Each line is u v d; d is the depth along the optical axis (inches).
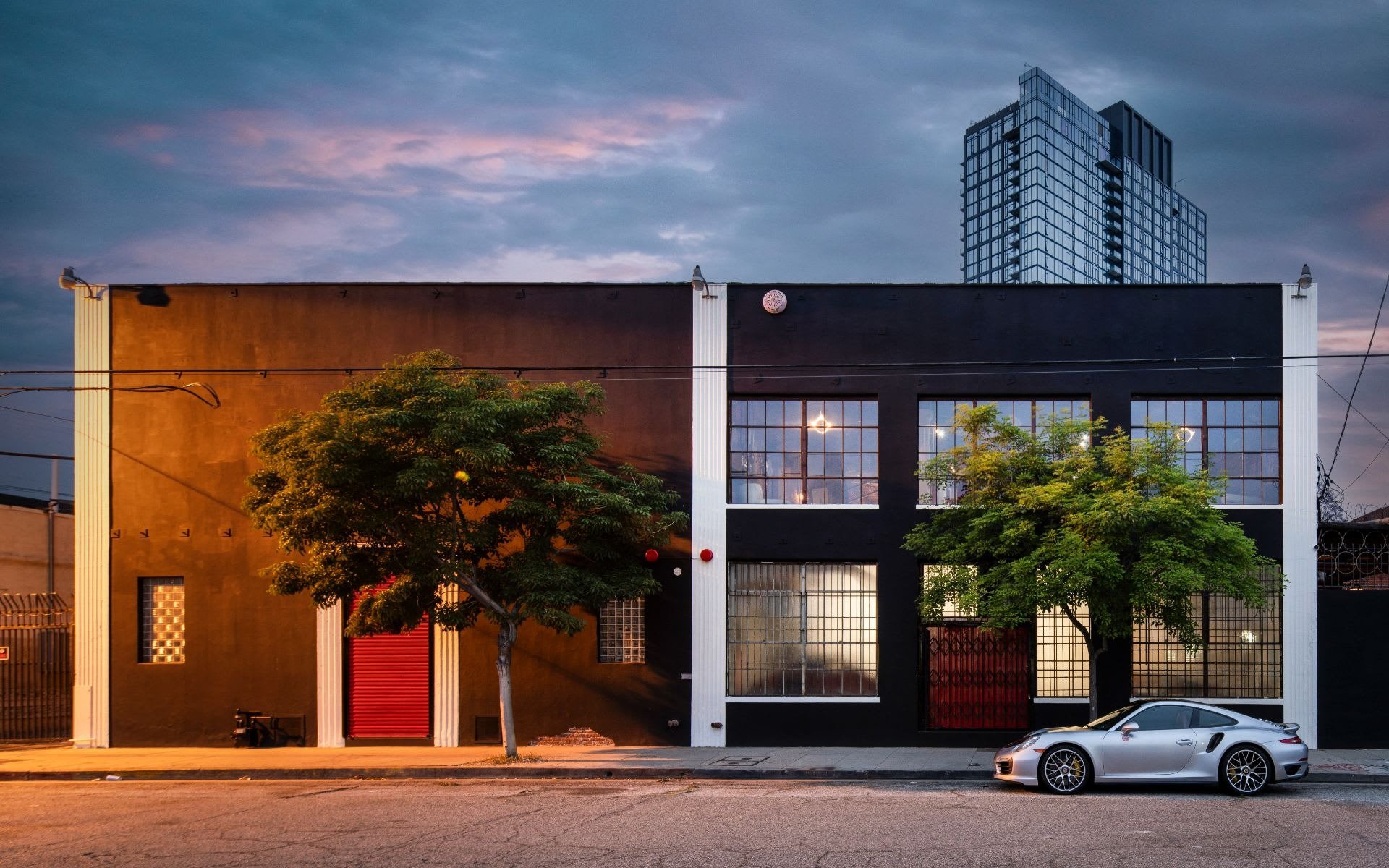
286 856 457.4
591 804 585.3
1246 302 855.7
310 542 737.6
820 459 873.5
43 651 927.7
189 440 882.1
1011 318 867.4
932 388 866.1
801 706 845.8
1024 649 848.9
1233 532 709.3
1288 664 827.4
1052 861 432.8
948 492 862.5
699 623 851.4
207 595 869.8
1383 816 529.0
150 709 864.3
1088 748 613.3
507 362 880.3
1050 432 777.6
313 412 741.3
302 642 861.8
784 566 866.8
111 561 876.6
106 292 892.6
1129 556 735.7
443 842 481.7
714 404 868.6
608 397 873.5
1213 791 619.5
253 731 850.8
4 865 448.1
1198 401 857.5
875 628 858.1
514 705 850.1
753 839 481.4
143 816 561.6
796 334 874.8
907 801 587.5
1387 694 821.2
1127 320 860.0
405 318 887.1
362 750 827.4
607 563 786.2
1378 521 950.4
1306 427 843.4
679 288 881.5
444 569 702.5
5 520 1210.6
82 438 884.6
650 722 846.5
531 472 749.9
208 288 892.6
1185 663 838.5
